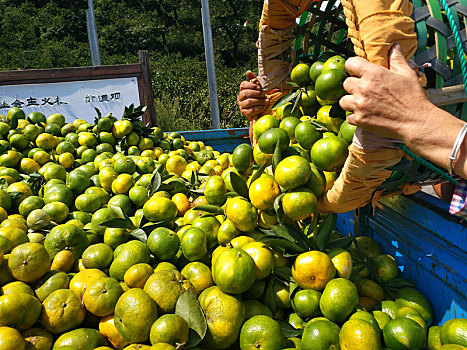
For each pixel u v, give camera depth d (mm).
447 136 1480
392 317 2189
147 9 47812
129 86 7500
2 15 41656
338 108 2205
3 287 1994
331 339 1862
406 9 1672
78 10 43156
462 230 1901
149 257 2365
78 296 2008
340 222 3502
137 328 1818
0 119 4305
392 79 1543
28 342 1811
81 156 4145
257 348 1868
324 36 2863
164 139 5090
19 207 2969
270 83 3049
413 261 2363
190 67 23031
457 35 1629
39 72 6969
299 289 2178
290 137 2428
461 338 1820
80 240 2461
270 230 2441
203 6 11359
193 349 1847
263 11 2789
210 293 2037
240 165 2654
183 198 3037
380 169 1805
